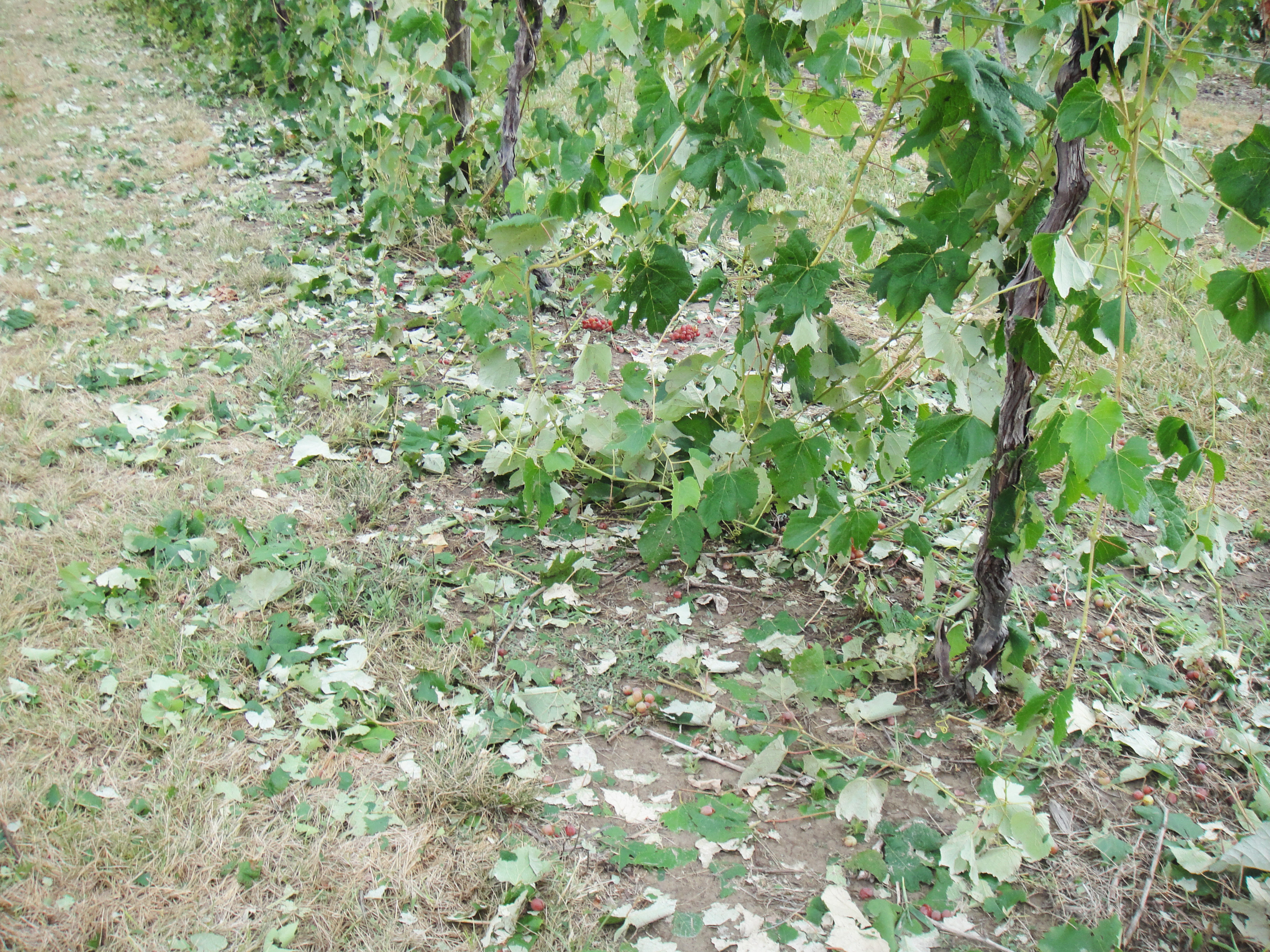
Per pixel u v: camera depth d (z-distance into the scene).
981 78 1.96
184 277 4.61
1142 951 1.84
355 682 2.37
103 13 10.86
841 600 2.84
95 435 3.28
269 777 2.10
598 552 3.00
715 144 2.51
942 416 2.30
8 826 1.91
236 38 7.83
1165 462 3.62
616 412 2.94
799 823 2.11
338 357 3.88
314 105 6.75
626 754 2.28
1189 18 2.11
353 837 1.98
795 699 2.47
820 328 2.71
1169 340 4.44
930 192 2.64
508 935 1.80
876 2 2.29
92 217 5.18
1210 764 2.31
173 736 2.17
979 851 2.02
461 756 2.18
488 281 3.79
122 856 1.88
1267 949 1.83
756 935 1.82
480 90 5.20
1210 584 3.00
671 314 2.78
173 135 6.72
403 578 2.76
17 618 2.44
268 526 2.92
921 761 2.29
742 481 2.69
